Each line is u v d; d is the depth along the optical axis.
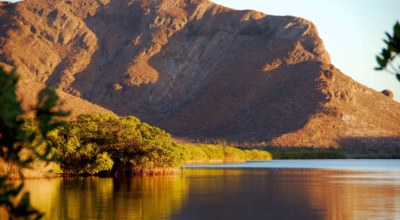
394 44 8.16
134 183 61.69
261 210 38.59
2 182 8.48
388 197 47.28
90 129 72.69
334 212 37.41
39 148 57.88
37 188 53.12
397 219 33.72
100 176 74.38
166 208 38.78
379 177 77.94
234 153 170.62
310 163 151.12
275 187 58.25
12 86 7.52
